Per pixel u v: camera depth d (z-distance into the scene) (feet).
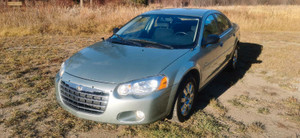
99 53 11.09
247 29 40.22
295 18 47.70
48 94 13.43
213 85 15.62
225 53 15.35
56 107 11.98
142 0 73.97
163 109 9.41
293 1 103.45
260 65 20.06
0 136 9.68
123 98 8.83
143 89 8.96
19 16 33.19
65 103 10.00
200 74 11.53
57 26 32.91
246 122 11.20
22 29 30.17
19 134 9.83
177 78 9.61
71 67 10.25
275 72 18.40
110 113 8.94
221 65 15.17
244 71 18.61
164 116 9.66
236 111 12.21
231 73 18.16
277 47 26.66
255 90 14.98
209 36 11.95
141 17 14.35
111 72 9.44
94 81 9.18
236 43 17.74
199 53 11.50
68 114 11.39
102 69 9.66
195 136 9.91
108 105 8.88
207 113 11.86
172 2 75.15
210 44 12.76
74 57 11.26
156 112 9.19
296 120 11.39
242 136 10.11
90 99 9.12
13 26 31.01
